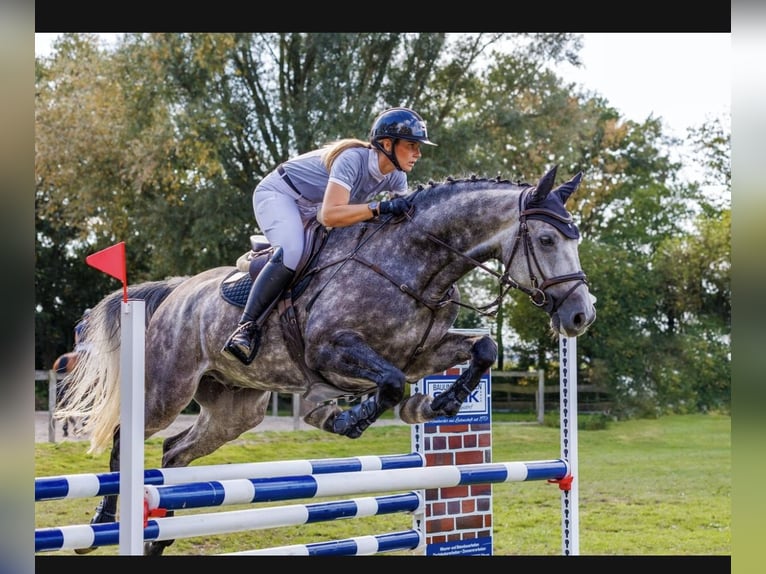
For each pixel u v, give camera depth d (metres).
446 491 4.23
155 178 14.99
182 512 6.97
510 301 16.47
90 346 3.79
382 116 3.33
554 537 6.03
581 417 15.22
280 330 3.38
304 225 3.46
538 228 3.05
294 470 3.64
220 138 14.69
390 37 15.34
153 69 14.75
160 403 3.80
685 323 18.02
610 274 17.14
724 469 9.71
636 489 8.26
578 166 19.72
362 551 3.83
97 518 3.68
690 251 17.67
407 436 11.83
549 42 16.17
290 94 15.62
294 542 5.91
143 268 17.42
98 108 15.07
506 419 15.08
